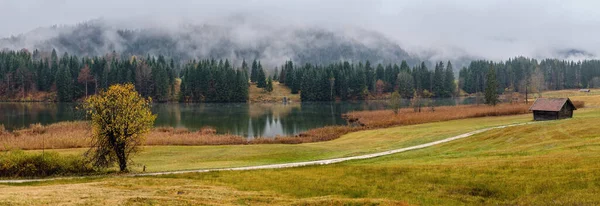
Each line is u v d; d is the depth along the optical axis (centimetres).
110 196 2270
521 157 3066
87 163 3691
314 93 19688
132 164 4122
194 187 2700
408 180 2669
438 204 2142
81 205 1980
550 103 6844
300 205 2109
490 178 2484
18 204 1944
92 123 3669
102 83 18375
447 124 7469
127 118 3641
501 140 4328
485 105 12138
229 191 2570
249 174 3241
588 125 4434
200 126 9375
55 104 15900
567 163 2570
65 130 7094
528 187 2234
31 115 11200
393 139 5959
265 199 2314
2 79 18488
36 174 3472
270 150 5188
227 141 6284
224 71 19750
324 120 10744
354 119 10456
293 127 9269
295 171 3309
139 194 2394
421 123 8181
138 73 18812
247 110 14250
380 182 2689
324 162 4047
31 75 18812
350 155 4512
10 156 3531
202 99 19050
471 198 2214
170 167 3994
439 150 4269
